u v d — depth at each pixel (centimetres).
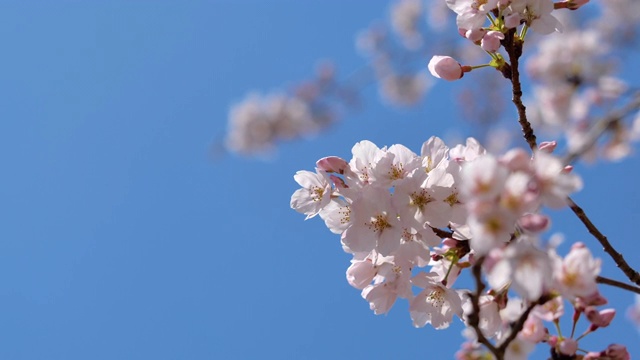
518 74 114
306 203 115
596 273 105
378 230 113
